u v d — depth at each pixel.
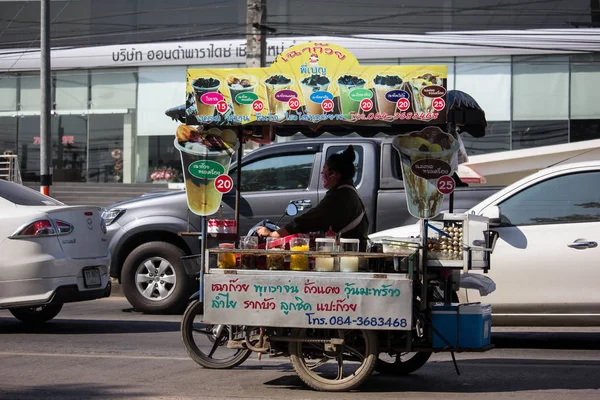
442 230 6.24
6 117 29.91
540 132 26.17
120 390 6.20
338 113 5.93
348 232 6.48
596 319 7.96
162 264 11.26
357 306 5.90
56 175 29.27
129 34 29.14
